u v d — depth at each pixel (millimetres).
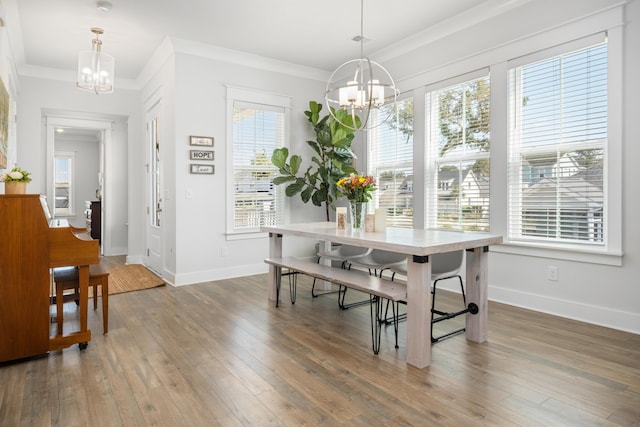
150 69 5105
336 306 3566
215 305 3598
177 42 4273
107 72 3641
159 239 5039
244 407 1855
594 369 2242
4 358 2299
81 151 9266
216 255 4688
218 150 4668
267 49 4633
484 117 3738
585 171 3062
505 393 1979
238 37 4254
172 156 4445
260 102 4980
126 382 2109
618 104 2834
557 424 1706
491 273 3693
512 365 2307
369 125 5051
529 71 3400
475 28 3771
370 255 3656
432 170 4258
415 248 2242
